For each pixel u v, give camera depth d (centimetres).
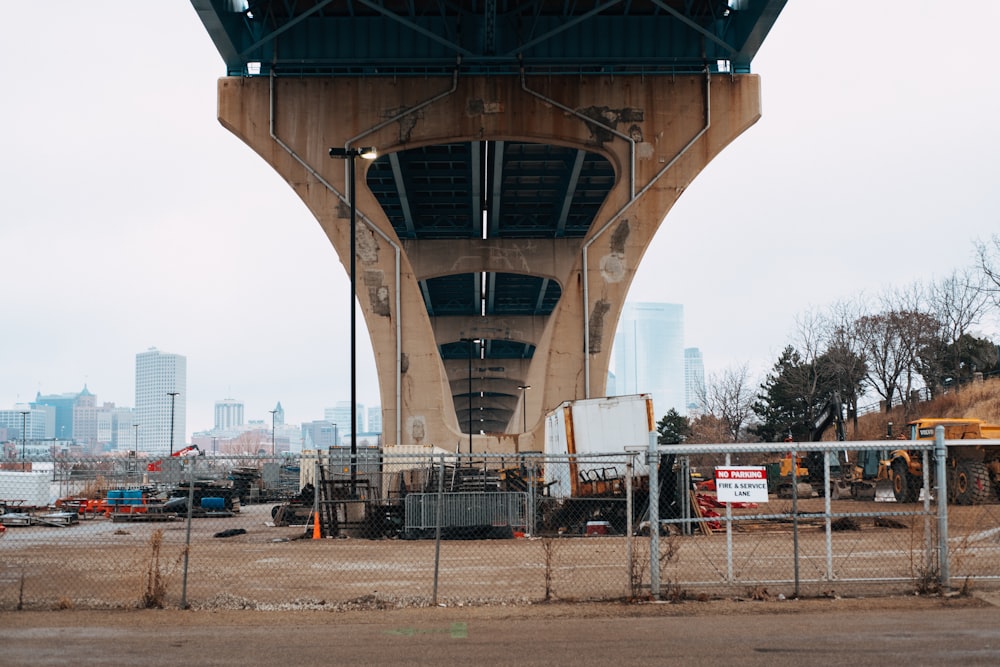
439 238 8925
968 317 7094
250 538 2664
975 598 1377
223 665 1022
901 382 7556
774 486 4594
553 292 11919
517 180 7688
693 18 5278
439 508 1431
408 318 5344
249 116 5331
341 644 1127
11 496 3269
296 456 2106
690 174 5316
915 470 3288
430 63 5306
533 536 2538
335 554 2169
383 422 5309
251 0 5134
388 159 6644
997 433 3091
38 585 1673
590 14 4741
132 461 2095
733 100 5316
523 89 5322
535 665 1009
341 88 5341
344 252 5334
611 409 2805
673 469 2683
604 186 7794
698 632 1173
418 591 1554
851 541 2212
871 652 1050
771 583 1439
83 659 1055
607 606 1361
